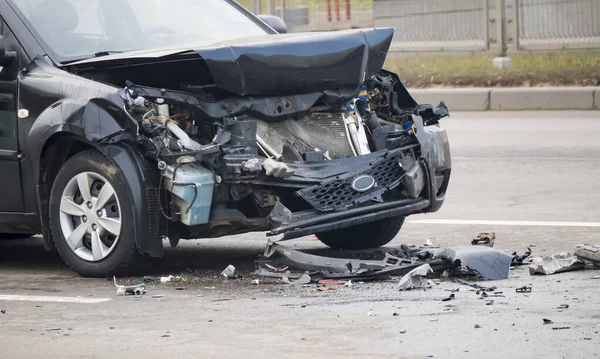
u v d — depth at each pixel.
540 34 43.78
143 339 13.17
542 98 38.97
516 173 27.16
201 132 16.92
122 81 17.38
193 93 16.95
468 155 30.27
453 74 42.84
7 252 20.09
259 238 20.83
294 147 17.50
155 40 19.28
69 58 17.92
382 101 19.17
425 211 18.12
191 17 20.06
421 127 18.06
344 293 15.21
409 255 17.70
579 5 42.66
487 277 15.73
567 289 14.94
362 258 18.58
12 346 13.07
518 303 14.21
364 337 12.84
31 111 17.42
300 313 14.13
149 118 16.42
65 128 16.75
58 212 17.20
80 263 17.05
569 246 18.66
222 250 19.50
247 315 14.15
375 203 17.14
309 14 48.41
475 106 40.03
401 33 47.50
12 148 17.67
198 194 16.12
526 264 16.81
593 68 40.97
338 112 18.25
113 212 16.73
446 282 15.68
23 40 17.94
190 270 17.44
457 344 12.41
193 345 12.81
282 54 17.19
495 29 44.69
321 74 17.73
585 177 26.16
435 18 46.44
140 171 16.38
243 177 16.25
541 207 22.72
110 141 16.34
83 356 12.55
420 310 14.04
